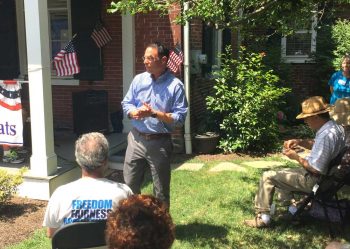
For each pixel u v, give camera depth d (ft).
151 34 25.62
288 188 14.67
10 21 27.02
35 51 17.29
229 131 26.40
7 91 18.15
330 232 14.19
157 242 5.00
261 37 25.67
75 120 25.22
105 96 26.03
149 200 5.50
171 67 24.94
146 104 12.61
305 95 38.91
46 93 17.66
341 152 13.44
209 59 31.19
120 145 24.06
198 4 16.65
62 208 8.52
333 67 35.55
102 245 8.25
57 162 19.95
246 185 19.75
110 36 26.43
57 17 28.07
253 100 25.76
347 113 15.28
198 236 14.40
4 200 16.38
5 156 19.97
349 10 37.32
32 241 14.24
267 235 14.49
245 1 16.62
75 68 20.75
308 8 17.88
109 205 8.57
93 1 25.72
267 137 26.68
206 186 19.63
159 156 13.37
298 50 39.14
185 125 25.80
